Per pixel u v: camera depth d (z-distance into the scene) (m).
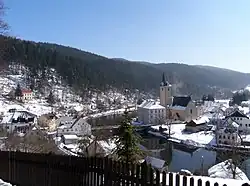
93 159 10.21
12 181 13.25
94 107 162.88
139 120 126.12
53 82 178.88
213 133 90.62
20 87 148.00
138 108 129.25
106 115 135.00
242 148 68.50
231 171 31.50
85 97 176.38
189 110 124.31
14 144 38.19
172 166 52.91
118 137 18.25
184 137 88.75
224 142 76.38
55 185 11.62
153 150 67.25
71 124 94.94
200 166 52.78
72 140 70.62
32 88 161.75
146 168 8.54
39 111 128.75
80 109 148.38
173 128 104.62
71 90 179.50
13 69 168.00
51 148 43.44
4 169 13.59
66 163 11.27
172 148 74.44
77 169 10.83
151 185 8.34
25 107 130.50
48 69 188.62
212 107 160.00
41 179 12.18
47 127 96.50
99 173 9.98
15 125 90.44
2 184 12.60
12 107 121.75
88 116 129.75
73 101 165.62
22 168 12.95
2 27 21.78
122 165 9.22
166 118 119.75
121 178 9.20
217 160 58.56
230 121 92.19
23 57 180.62
